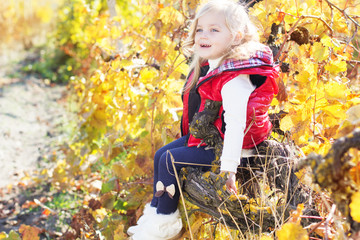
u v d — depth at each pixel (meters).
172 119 3.02
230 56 2.03
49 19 13.77
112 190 3.18
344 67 2.27
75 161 4.12
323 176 1.34
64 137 6.20
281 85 2.44
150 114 3.24
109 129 3.83
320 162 1.36
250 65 1.98
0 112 7.34
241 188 2.22
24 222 4.00
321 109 2.24
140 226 2.29
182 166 2.18
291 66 2.57
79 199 4.32
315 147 2.08
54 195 4.50
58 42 9.50
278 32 2.66
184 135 2.43
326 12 2.66
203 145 2.18
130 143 3.42
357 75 2.90
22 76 9.80
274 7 2.54
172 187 2.16
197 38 2.14
